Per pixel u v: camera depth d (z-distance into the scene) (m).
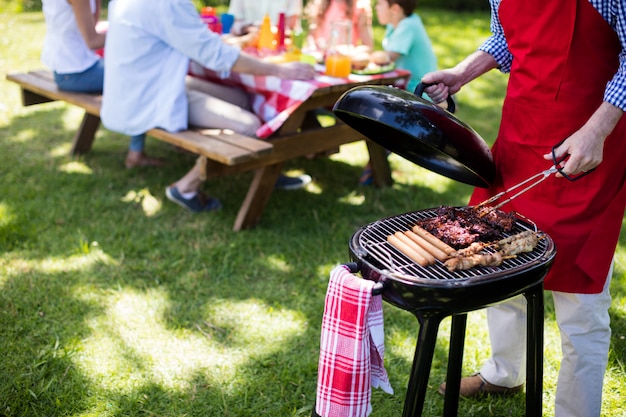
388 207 4.31
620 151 2.01
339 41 4.05
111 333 2.96
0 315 3.03
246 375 2.73
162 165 4.82
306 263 3.59
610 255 2.04
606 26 1.89
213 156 3.49
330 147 4.12
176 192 4.06
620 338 2.95
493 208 2.09
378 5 4.62
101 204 4.17
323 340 1.90
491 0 2.26
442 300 1.72
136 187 4.45
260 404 2.58
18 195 4.22
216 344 2.92
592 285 2.06
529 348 2.02
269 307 3.20
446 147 1.92
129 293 3.26
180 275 3.44
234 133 3.83
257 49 4.40
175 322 3.05
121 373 2.71
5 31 8.25
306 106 3.87
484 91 6.83
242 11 5.18
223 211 4.15
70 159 4.88
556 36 1.96
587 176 2.01
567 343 2.18
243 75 4.02
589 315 2.11
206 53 3.73
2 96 6.17
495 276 1.73
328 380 1.90
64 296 3.21
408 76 4.21
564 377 2.21
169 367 2.76
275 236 3.87
